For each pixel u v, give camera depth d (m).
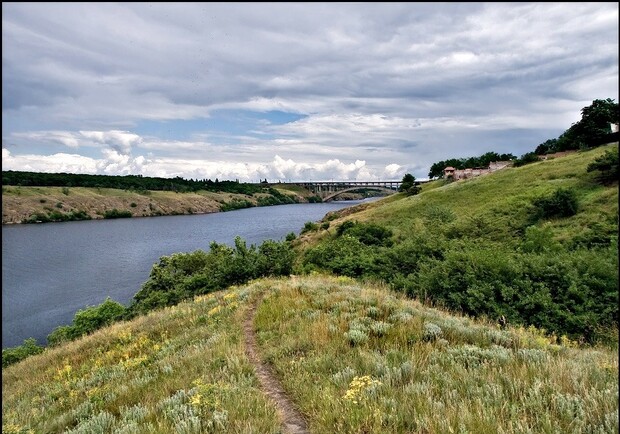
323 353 7.60
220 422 5.01
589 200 42.25
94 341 15.81
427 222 51.72
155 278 36.69
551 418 4.47
